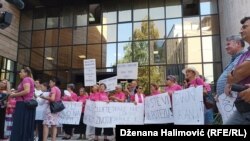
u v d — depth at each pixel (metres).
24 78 6.19
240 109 2.34
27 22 19.95
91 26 18.69
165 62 16.94
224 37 15.18
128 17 18.19
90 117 8.88
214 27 16.72
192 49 16.73
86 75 10.33
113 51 17.94
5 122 9.66
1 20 7.28
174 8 17.58
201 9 17.12
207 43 16.61
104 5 18.80
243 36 2.45
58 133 11.56
